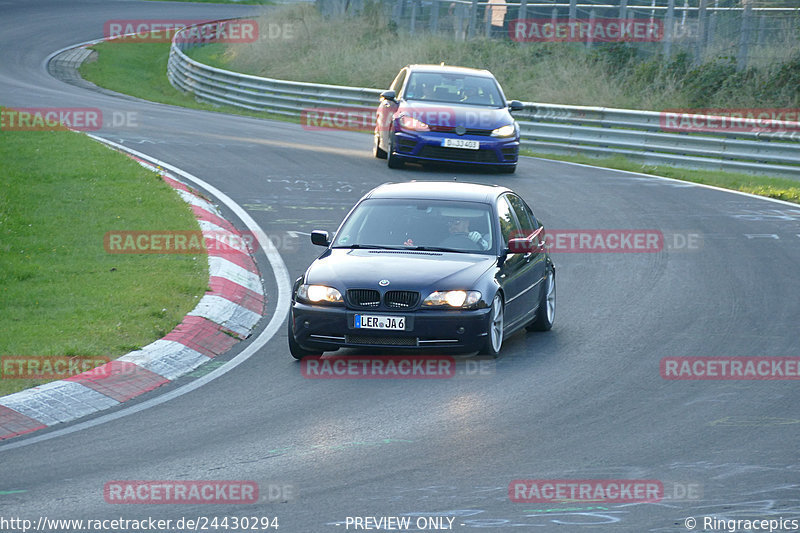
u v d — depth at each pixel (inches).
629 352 1362.0
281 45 5639.8
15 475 919.0
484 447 986.1
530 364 1304.1
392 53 5024.6
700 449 978.7
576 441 1004.6
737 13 4274.1
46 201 2105.1
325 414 1099.9
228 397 1174.3
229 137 3368.6
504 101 2915.8
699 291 1713.8
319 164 2888.8
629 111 3265.3
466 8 5231.3
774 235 2156.7
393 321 1258.6
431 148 2755.9
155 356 1302.9
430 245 1382.9
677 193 2628.0
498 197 1481.3
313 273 1318.9
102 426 1071.0
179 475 914.7
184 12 7780.5
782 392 1178.0
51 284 1619.1
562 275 1831.9
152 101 4744.1
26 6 7386.8
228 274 1731.1
